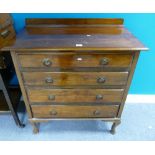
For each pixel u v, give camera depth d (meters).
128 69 1.09
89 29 1.30
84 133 1.55
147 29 1.47
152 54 1.60
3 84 1.25
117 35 1.17
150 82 1.81
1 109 1.48
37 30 1.28
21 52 0.99
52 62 1.04
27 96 1.23
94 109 1.33
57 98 1.25
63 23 1.36
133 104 1.91
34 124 1.46
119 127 1.62
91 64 1.06
